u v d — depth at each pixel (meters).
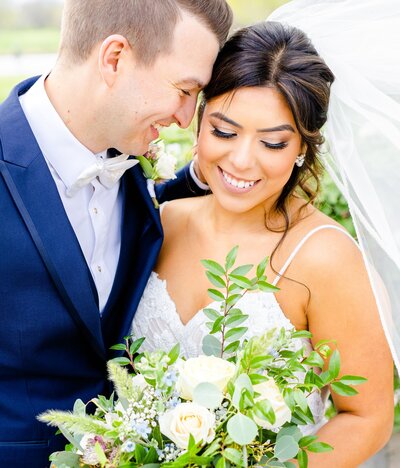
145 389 1.68
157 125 2.07
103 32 1.96
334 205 3.37
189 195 2.52
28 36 18.98
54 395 2.09
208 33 1.95
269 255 2.13
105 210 2.16
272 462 1.59
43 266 1.95
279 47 1.91
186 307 2.19
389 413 2.04
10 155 1.96
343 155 1.99
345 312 2.01
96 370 2.14
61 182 2.08
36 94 2.08
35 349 2.01
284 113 1.91
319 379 1.68
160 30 1.93
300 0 2.10
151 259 2.20
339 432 1.99
